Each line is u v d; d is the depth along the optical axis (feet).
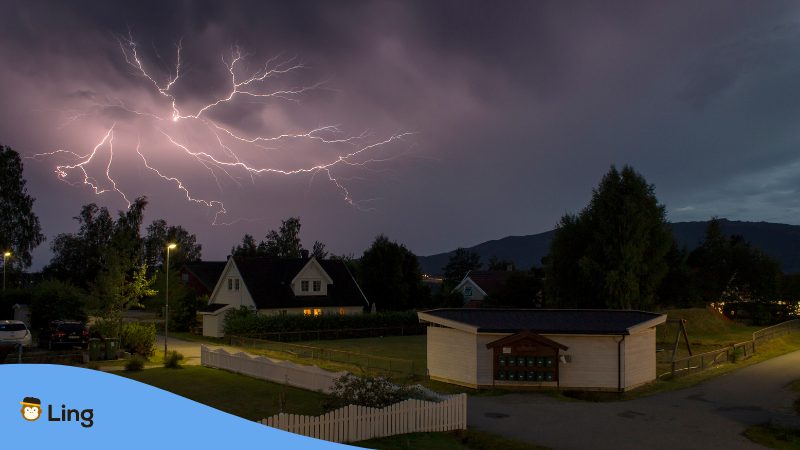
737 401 76.23
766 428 63.10
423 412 56.95
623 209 149.79
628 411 70.38
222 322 161.48
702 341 140.36
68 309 149.28
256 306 169.58
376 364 105.19
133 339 115.34
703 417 67.72
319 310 180.75
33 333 144.87
